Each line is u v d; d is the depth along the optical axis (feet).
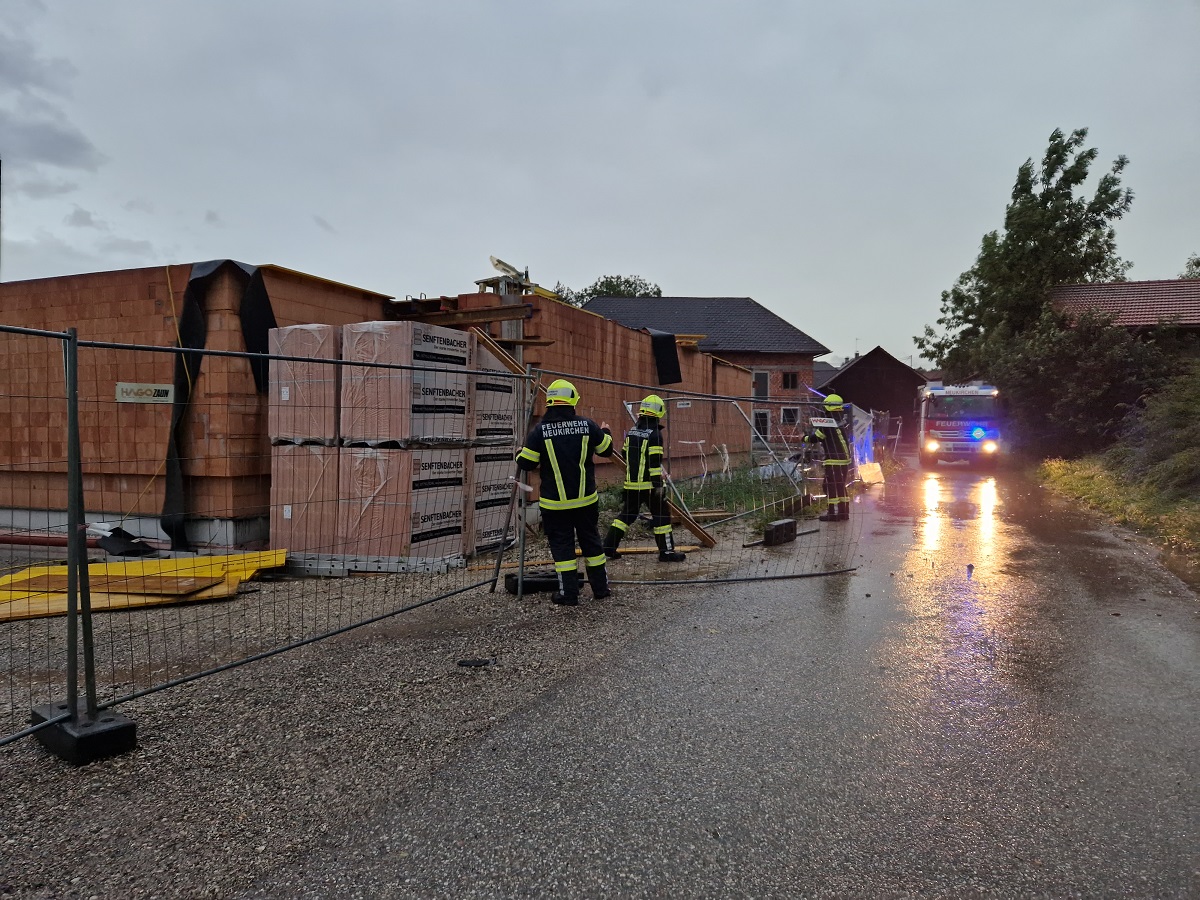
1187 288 88.63
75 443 10.64
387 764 10.46
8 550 25.77
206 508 25.68
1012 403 81.61
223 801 9.49
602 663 14.66
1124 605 19.39
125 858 8.25
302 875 7.95
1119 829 8.82
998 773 10.21
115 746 10.80
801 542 29.84
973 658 15.03
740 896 7.62
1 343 28.37
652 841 8.56
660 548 25.39
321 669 14.38
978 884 7.80
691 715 12.12
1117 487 44.93
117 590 19.72
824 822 8.97
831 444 36.22
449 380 24.71
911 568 24.31
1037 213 95.14
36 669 14.92
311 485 23.88
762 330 131.44
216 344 25.38
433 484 23.95
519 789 9.75
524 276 37.63
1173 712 12.31
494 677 13.88
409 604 19.25
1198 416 44.80
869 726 11.71
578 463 19.27
